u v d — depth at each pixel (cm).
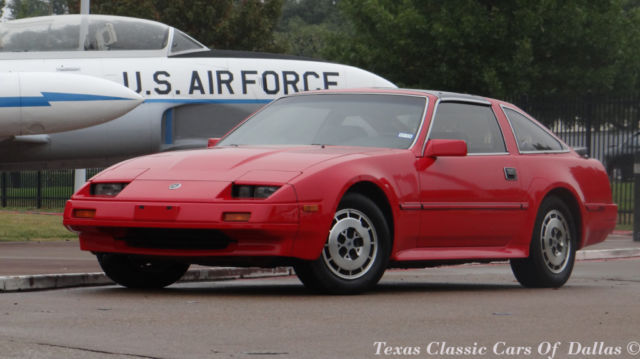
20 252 2870
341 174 1528
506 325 1202
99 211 1523
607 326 1203
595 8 8219
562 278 1872
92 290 1619
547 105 5291
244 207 1455
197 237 1496
